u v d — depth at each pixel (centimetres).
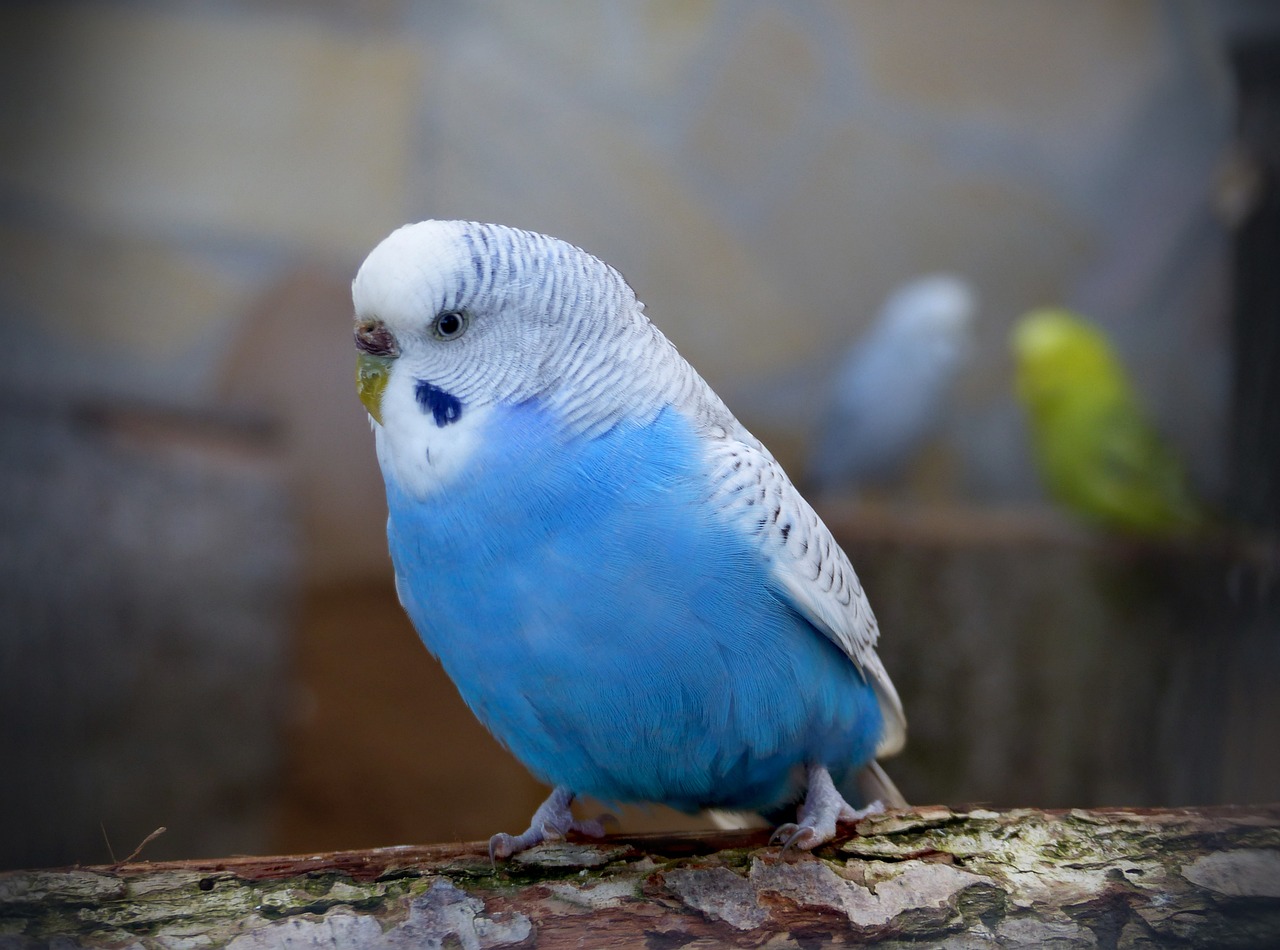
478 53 1046
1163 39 1115
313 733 859
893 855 304
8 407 893
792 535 306
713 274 1089
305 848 839
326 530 905
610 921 285
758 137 1095
